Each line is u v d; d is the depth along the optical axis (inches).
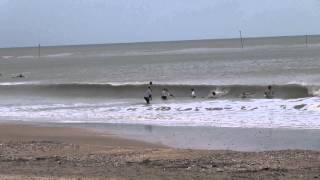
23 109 1822.1
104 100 2118.6
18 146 967.0
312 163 741.3
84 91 2488.9
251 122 1277.1
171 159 788.6
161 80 2901.1
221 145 1001.5
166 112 1560.0
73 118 1509.6
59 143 1014.4
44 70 4667.8
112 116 1520.7
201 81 2714.1
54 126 1343.5
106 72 3927.2
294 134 1091.3
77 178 614.2
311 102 1594.5
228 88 2217.0
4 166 724.7
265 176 639.1
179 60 5300.2
